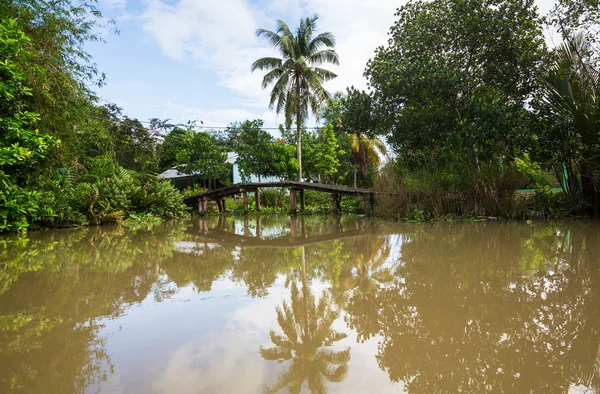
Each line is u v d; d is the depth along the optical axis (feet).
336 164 73.46
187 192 66.08
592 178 27.61
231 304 8.87
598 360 5.71
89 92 31.89
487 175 29.99
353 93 39.40
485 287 9.84
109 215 34.96
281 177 72.84
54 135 27.04
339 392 4.81
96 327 7.32
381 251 16.48
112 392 4.80
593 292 9.12
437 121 33.99
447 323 7.37
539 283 10.08
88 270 13.20
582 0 30.35
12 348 6.31
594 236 18.56
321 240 21.67
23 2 24.64
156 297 9.54
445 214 30.76
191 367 5.51
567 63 26.02
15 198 23.48
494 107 28.99
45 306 8.79
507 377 5.22
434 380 5.16
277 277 11.93
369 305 8.68
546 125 29.14
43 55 25.49
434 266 12.73
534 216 28.60
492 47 31.73
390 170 35.60
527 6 31.45
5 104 21.43
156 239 23.25
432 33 34.06
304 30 60.44
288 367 5.53
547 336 6.61
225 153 75.87
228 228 31.53
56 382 5.11
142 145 72.79
